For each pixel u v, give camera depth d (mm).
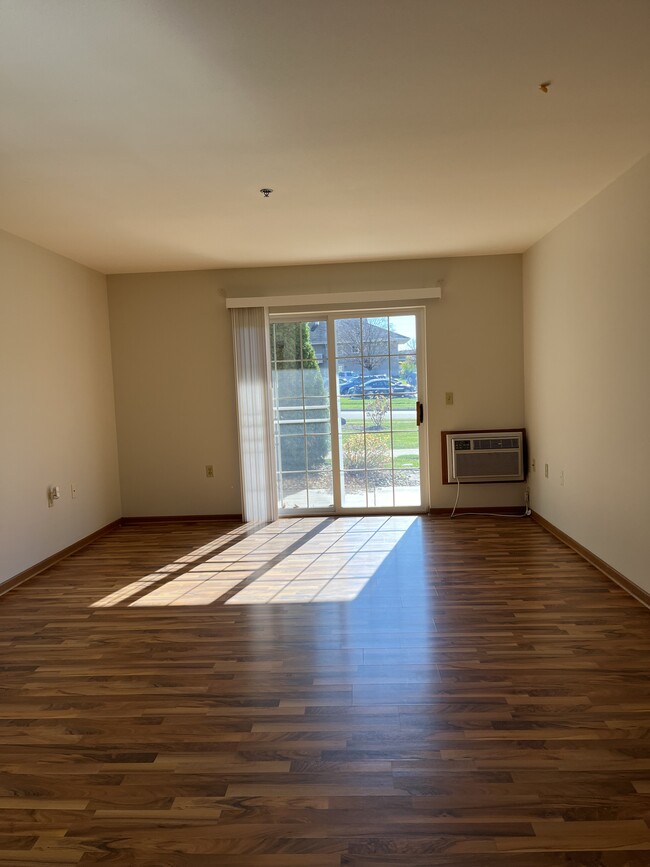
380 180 3438
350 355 5906
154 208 3789
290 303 5656
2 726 2412
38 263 4613
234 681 2703
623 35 2051
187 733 2312
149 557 4766
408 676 2676
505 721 2297
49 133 2658
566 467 4613
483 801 1872
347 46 2055
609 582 3781
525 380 5656
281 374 5957
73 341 5129
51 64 2090
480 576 3986
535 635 3039
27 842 1787
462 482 5742
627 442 3561
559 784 1935
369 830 1772
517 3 1850
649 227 3207
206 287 5785
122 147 2832
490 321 5664
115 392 5906
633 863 1621
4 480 4074
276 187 3482
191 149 2887
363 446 5953
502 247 5336
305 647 3018
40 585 4160
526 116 2672
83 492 5207
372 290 5672
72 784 2039
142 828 1823
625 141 3002
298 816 1844
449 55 2143
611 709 2352
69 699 2607
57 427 4809
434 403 5754
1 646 3172
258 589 3910
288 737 2254
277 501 6008
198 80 2238
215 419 5887
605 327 3814
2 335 4105
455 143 2949
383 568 4242
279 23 1899
